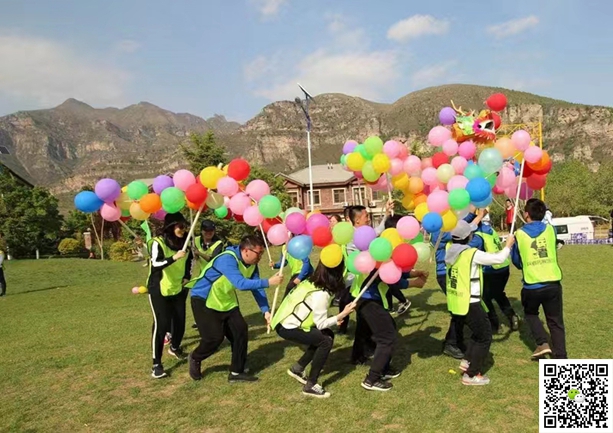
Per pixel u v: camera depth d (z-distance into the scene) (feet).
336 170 152.76
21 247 117.39
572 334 19.62
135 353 21.02
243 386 16.16
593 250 51.98
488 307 20.86
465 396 14.32
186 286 16.96
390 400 14.34
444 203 15.23
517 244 16.66
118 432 13.35
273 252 73.41
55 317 31.96
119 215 18.03
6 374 18.94
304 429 12.82
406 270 14.39
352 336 21.80
